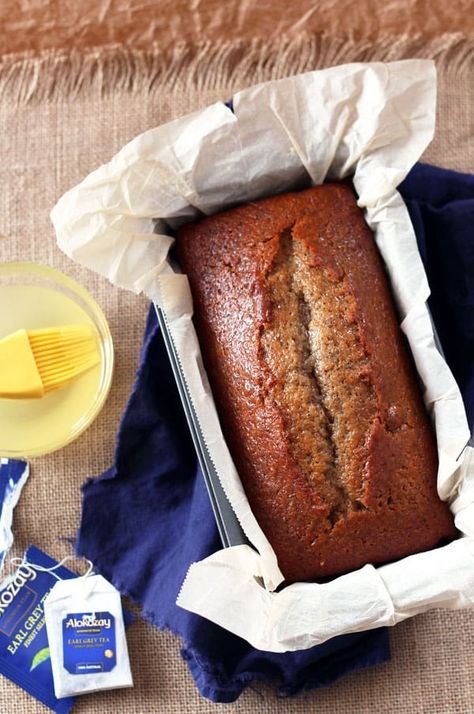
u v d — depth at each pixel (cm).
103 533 75
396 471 65
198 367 67
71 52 80
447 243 75
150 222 70
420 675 74
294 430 65
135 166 68
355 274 67
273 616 64
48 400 75
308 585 64
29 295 76
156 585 74
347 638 73
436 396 66
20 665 75
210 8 80
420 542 66
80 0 79
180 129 68
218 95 79
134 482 75
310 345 66
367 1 79
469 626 75
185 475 76
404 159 69
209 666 72
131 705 75
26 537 76
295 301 67
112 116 79
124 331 77
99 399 75
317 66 80
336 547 65
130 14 80
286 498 65
